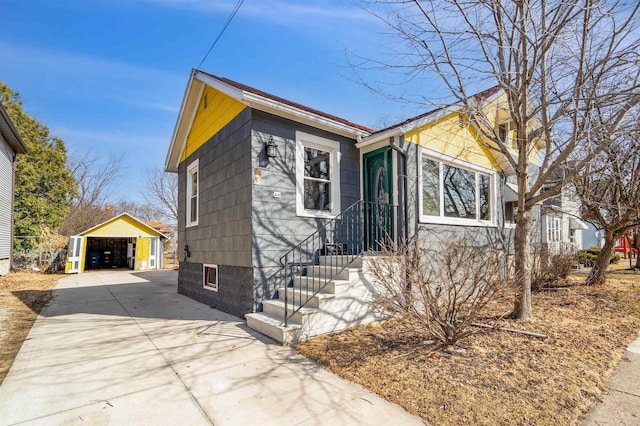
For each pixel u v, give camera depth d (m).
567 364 3.62
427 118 6.47
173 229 30.58
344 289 5.17
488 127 5.54
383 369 3.58
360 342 4.48
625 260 18.11
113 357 4.11
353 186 7.22
